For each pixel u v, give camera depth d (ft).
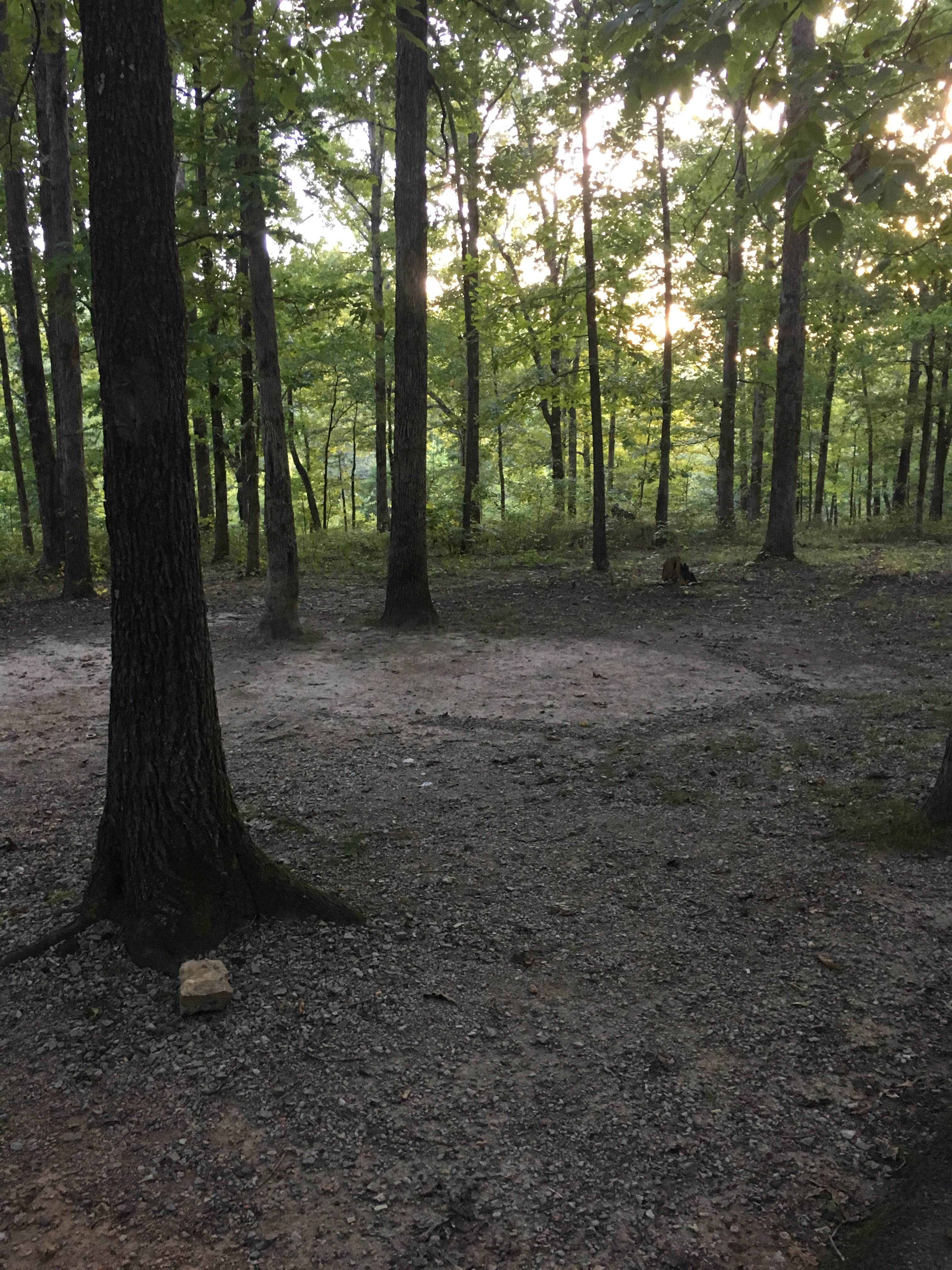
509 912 13.67
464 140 56.75
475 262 55.83
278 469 33.30
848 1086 9.76
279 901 13.30
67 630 37.63
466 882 14.71
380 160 66.90
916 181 9.16
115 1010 11.28
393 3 15.01
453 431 91.81
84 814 17.81
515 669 29.63
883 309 56.90
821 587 42.96
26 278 49.49
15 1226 8.07
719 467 67.05
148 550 12.07
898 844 15.40
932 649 30.27
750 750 20.88
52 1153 8.97
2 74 17.24
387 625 36.70
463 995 11.56
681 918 13.43
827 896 13.91
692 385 65.98
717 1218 8.07
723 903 13.85
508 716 24.34
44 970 12.05
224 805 13.29
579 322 51.80
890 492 124.57
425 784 19.35
